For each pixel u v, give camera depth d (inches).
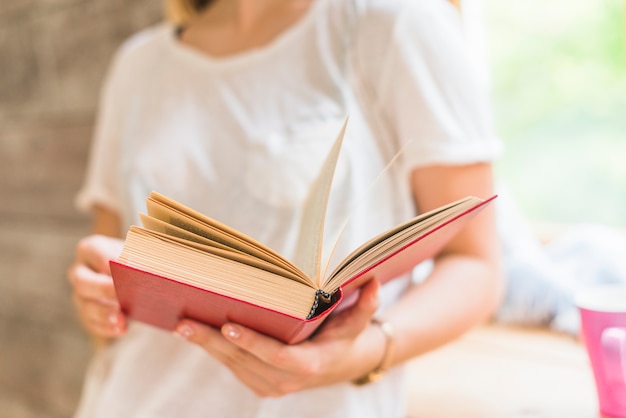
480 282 31.0
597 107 50.3
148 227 22.0
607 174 50.7
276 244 32.0
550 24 51.2
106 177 43.6
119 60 43.0
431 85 30.4
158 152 36.2
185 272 20.8
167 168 35.8
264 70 34.5
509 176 54.9
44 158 74.7
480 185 30.8
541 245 51.0
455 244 32.0
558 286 43.7
